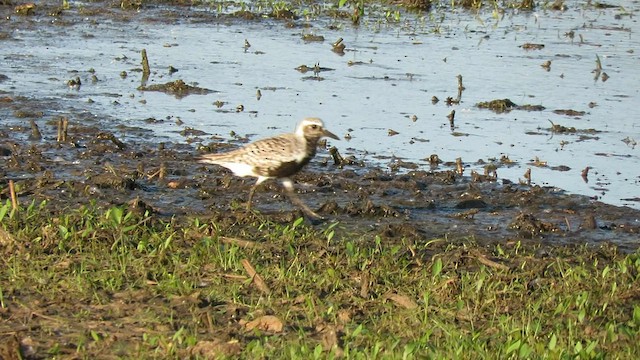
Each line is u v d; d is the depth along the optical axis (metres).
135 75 22.98
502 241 13.62
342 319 10.44
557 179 16.77
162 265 11.70
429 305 10.93
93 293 10.84
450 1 33.91
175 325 10.16
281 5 31.42
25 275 11.22
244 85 22.48
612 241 13.82
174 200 14.81
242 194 15.23
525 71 24.61
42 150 17.14
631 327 10.48
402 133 19.22
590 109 21.33
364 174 16.62
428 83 23.14
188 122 19.45
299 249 12.65
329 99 21.48
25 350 9.50
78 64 23.72
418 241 13.30
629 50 27.25
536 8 33.16
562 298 11.24
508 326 10.32
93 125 18.92
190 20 29.53
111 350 9.55
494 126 19.94
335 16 30.67
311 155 13.95
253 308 10.61
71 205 14.22
